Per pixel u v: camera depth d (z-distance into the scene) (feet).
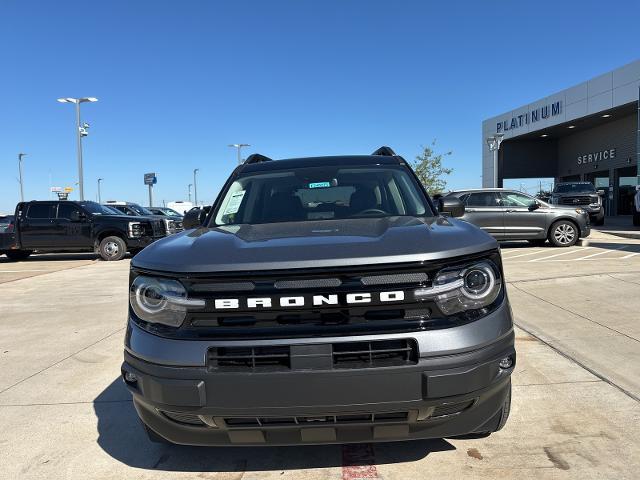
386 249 7.80
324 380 7.38
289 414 7.51
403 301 7.52
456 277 7.77
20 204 50.29
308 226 10.00
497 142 68.64
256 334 7.51
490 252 8.23
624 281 25.68
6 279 37.06
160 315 7.98
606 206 102.17
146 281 8.20
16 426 11.89
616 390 12.76
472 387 7.63
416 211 11.55
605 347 16.10
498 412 9.39
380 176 12.80
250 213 11.96
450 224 9.73
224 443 8.19
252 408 7.52
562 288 25.04
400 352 7.52
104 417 12.26
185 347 7.64
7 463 10.20
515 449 10.05
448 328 7.57
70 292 30.12
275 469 9.66
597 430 10.72
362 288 7.52
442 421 7.98
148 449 10.63
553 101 99.35
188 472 9.69
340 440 7.98
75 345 18.63
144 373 7.95
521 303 22.41
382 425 7.75
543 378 13.70
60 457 10.39
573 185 75.41
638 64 75.92
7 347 18.67
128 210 71.92
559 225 45.98
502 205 46.55
